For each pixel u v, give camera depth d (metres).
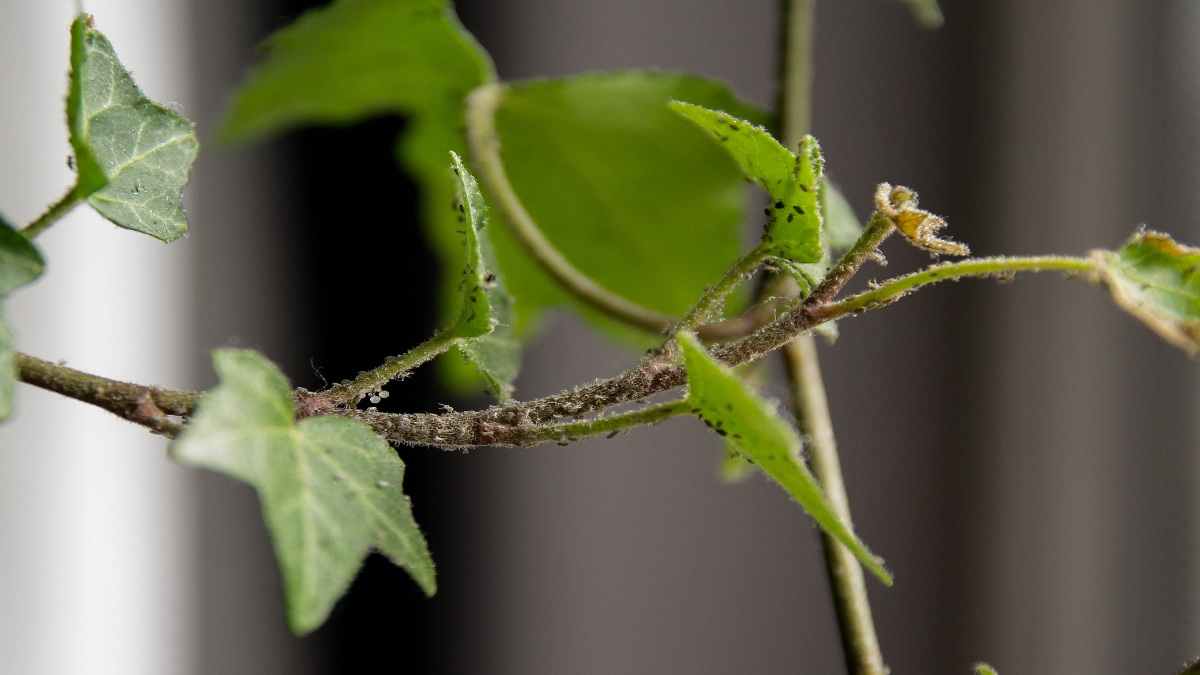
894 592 1.16
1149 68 1.00
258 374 0.56
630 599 1.21
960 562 1.16
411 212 1.10
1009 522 1.12
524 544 1.18
